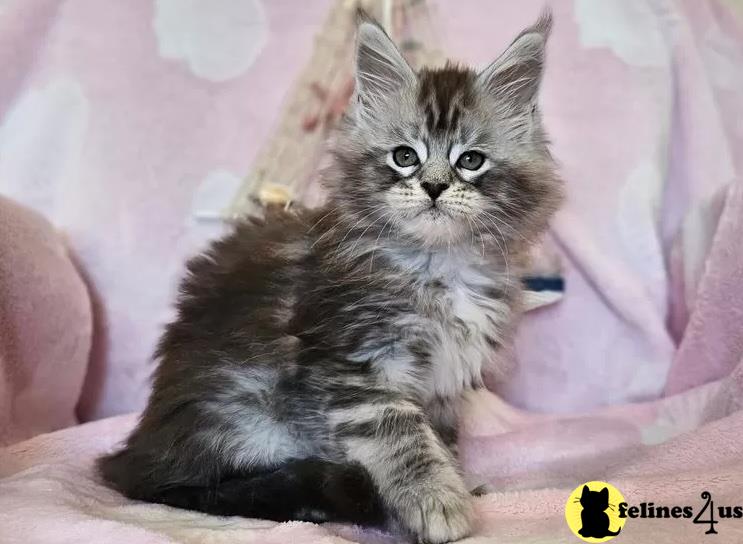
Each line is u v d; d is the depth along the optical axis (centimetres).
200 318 35
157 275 50
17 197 49
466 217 32
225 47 51
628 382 50
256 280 34
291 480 30
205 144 51
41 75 50
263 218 40
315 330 31
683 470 33
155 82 50
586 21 51
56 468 35
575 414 47
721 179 50
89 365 49
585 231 50
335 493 29
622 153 51
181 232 51
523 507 31
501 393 51
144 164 50
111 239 50
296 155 49
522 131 35
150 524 28
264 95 51
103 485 34
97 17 50
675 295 50
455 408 37
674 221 52
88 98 50
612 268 49
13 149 49
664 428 42
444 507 28
